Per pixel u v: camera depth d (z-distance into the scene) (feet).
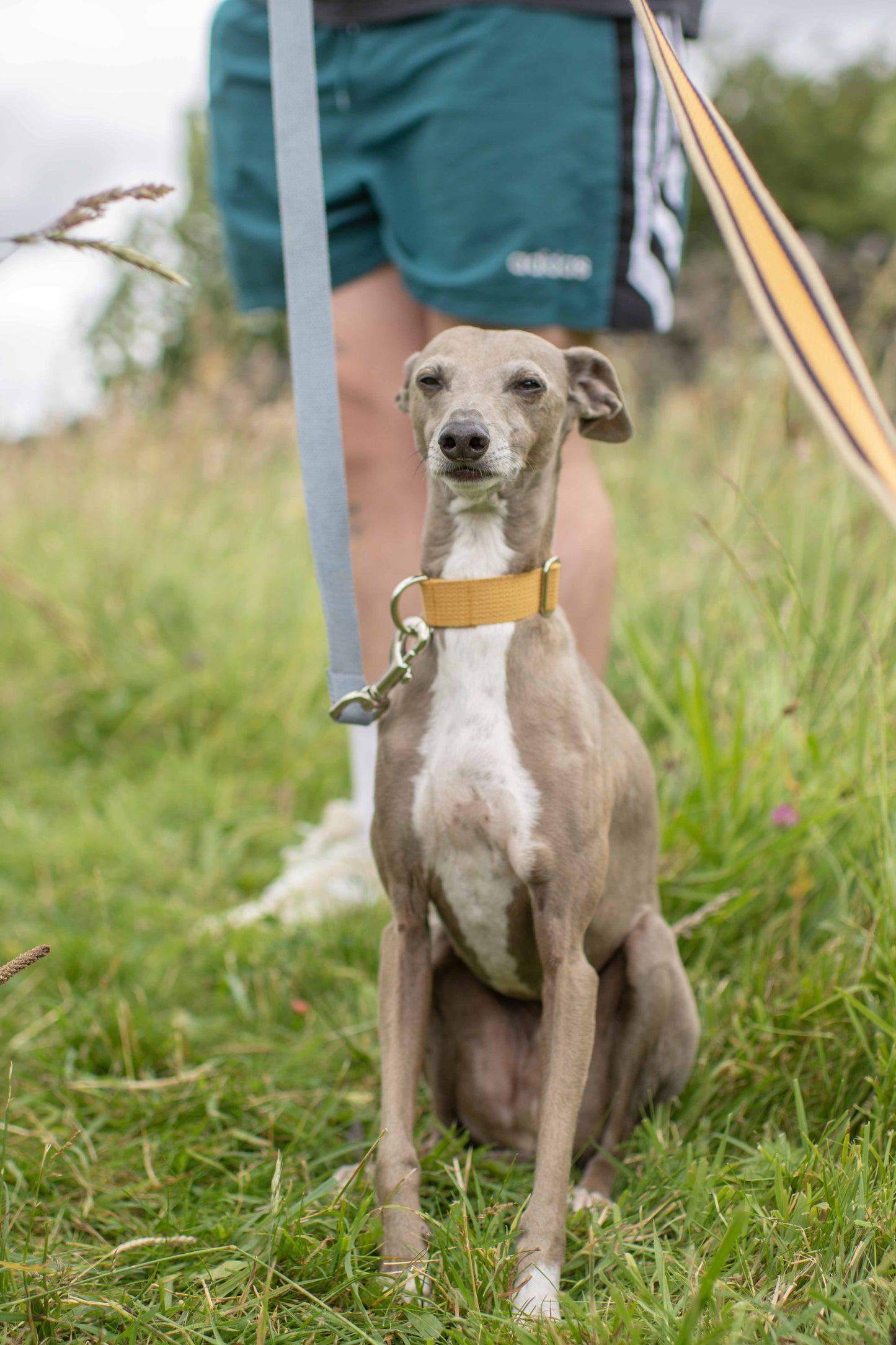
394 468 10.18
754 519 9.43
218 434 22.03
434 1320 5.45
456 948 7.39
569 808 6.62
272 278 10.73
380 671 10.20
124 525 19.76
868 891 8.05
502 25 9.04
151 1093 8.21
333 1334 5.46
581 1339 5.18
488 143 9.16
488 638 6.82
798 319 3.90
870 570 11.08
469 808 6.72
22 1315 5.34
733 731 10.32
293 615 17.87
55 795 14.73
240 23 10.28
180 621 18.44
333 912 10.96
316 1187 6.86
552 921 6.64
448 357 7.21
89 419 22.71
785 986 8.21
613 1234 6.15
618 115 9.30
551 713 6.77
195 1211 6.55
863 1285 5.26
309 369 7.22
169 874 12.44
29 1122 7.70
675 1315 5.30
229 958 9.97
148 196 4.66
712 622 11.22
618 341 22.74
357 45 9.59
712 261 23.97
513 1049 7.66
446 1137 7.27
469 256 9.37
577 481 9.55
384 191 9.78
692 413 17.01
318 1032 9.03
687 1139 7.37
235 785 14.87
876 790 8.79
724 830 9.47
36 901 11.74
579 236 9.41
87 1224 6.50
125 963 10.18
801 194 98.07
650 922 7.70
